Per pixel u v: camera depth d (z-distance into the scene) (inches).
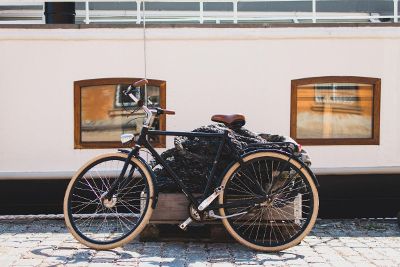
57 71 257.1
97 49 256.7
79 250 203.2
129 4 321.4
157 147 257.8
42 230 237.0
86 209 255.4
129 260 189.8
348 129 261.6
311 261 190.1
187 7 326.0
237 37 255.9
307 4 330.3
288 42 257.1
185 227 209.0
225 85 257.9
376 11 327.3
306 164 216.1
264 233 213.8
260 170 212.1
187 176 215.8
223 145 210.7
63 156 259.3
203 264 185.5
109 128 259.4
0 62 256.4
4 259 189.9
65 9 283.7
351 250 206.1
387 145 262.1
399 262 188.7
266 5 329.4
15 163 258.5
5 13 319.3
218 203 205.0
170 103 258.2
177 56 257.1
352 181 261.4
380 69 259.4
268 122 259.3
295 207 211.9
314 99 260.2
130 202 249.0
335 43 257.9
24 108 257.9
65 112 258.5
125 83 257.4
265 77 257.9
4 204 260.1
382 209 263.9
